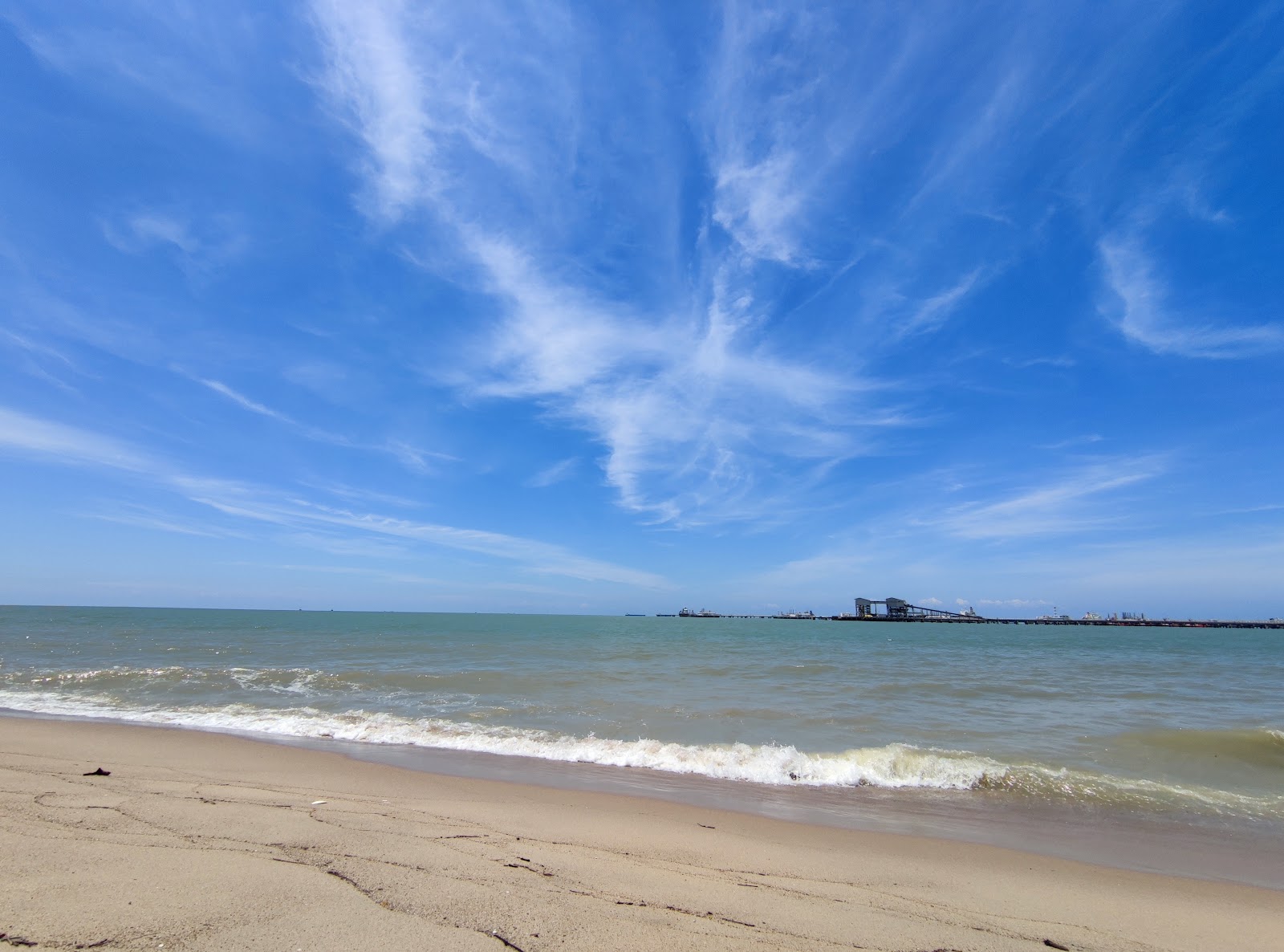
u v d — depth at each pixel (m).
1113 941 4.65
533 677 22.28
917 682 23.03
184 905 3.97
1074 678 25.72
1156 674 28.00
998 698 19.28
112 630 53.28
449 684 19.95
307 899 4.20
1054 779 9.93
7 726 12.14
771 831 7.27
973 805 8.91
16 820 5.61
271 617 121.44
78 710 14.73
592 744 11.86
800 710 16.16
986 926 4.75
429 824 6.29
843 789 9.56
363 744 11.68
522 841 5.98
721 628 106.44
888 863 6.30
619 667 27.39
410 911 4.12
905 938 4.36
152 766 9.01
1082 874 6.32
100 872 4.46
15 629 51.97
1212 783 10.06
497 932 3.90
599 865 5.41
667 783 9.66
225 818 6.04
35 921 3.62
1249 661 37.38
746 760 10.83
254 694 17.64
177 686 18.95
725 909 4.61
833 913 4.75
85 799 6.49
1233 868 6.70
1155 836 7.74
